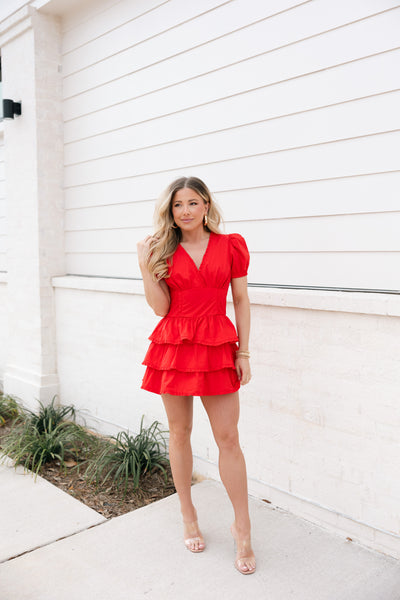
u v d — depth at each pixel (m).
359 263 2.73
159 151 3.81
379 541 2.63
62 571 2.49
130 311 3.99
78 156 4.59
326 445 2.82
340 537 2.76
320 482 2.87
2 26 4.82
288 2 2.91
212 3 3.32
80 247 4.66
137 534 2.80
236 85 3.23
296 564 2.52
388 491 2.58
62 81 4.71
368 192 2.67
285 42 2.95
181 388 2.42
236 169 3.28
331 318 2.73
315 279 2.93
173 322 2.49
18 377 5.04
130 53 3.97
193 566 2.51
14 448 3.85
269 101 3.06
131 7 3.93
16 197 4.93
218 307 2.49
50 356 4.79
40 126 4.61
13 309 5.11
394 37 2.51
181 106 3.60
